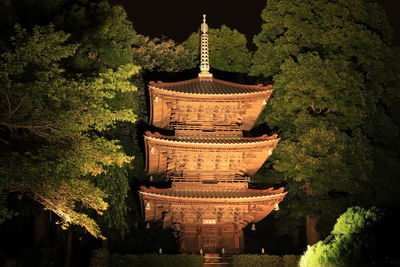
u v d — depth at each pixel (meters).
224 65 42.09
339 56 33.25
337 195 31.81
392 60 33.75
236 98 28.23
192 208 28.25
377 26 34.47
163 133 34.56
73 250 30.97
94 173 19.66
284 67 32.47
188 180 28.72
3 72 16.33
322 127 29.92
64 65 24.25
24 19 23.84
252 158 29.05
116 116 18.64
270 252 35.03
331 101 31.17
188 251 28.69
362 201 30.91
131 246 31.44
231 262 27.94
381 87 33.94
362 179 29.81
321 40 33.62
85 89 17.95
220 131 29.34
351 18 33.88
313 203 29.77
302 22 34.19
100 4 27.25
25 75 18.25
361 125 32.97
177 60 41.06
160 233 32.66
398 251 14.03
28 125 17.91
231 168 28.98
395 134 33.62
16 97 17.12
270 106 35.72
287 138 32.59
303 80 31.39
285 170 30.83
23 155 18.27
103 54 29.38
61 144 18.55
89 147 18.48
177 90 28.00
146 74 39.06
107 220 25.56
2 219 16.73
